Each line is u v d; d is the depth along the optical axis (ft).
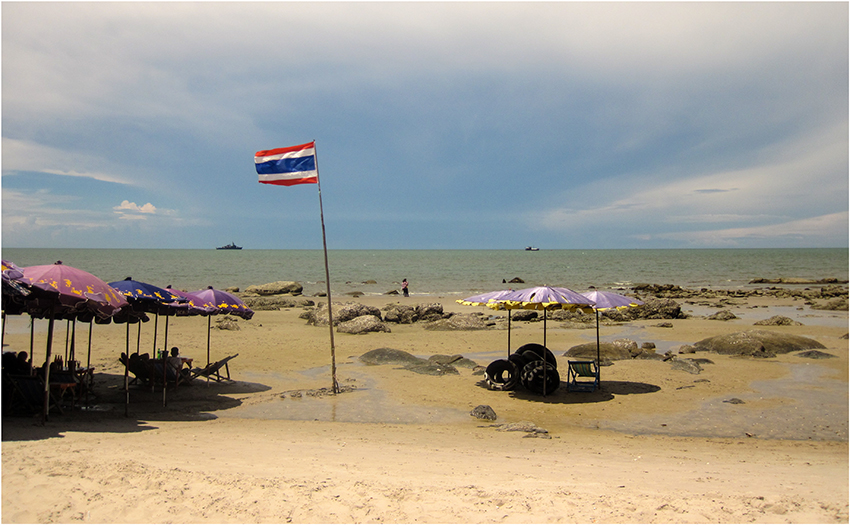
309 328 80.53
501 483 18.67
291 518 15.20
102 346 58.85
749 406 37.52
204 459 21.06
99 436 25.43
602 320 91.86
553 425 32.99
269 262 391.45
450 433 30.30
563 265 358.84
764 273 270.26
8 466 18.92
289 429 30.17
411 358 53.67
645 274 261.65
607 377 46.60
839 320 91.56
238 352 58.34
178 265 321.93
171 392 39.50
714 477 20.59
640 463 23.90
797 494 17.35
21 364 31.24
